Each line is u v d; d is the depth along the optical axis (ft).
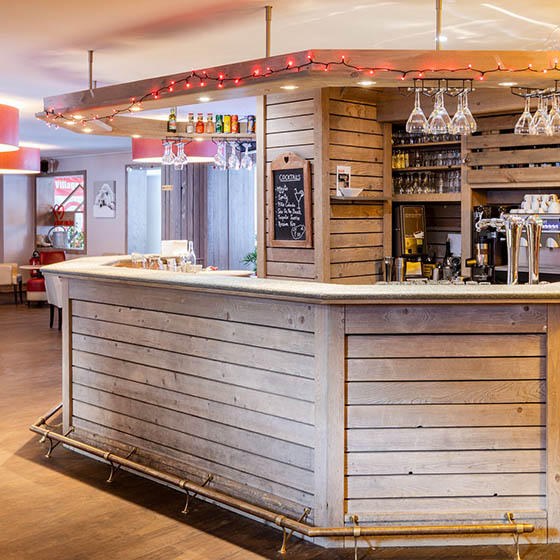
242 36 18.60
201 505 14.35
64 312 17.85
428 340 12.61
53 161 53.21
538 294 12.15
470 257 21.99
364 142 22.44
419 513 12.69
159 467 15.67
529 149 21.06
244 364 13.97
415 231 23.44
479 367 12.67
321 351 12.59
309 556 12.26
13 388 23.15
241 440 14.15
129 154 48.47
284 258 22.53
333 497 12.63
